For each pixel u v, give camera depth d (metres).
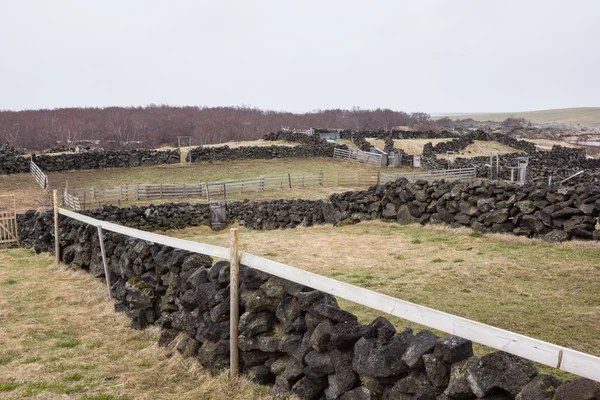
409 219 14.57
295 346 4.90
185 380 5.59
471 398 3.46
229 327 5.59
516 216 11.61
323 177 38.88
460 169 35.66
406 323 6.36
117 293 8.76
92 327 7.55
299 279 4.83
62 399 5.12
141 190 31.84
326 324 4.52
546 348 3.06
